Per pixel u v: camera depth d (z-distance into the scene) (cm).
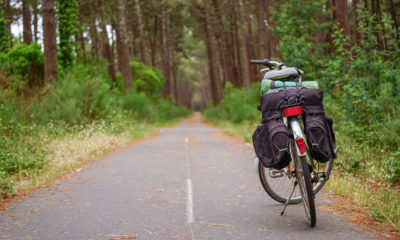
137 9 4344
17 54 1920
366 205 501
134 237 387
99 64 2978
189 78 10219
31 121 1195
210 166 847
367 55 915
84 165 874
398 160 679
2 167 702
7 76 1412
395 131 765
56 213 477
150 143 1394
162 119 3812
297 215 467
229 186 638
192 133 1995
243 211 486
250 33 3766
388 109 845
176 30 5897
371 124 829
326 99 998
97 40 4109
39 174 730
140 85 3966
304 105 410
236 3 4447
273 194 505
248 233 397
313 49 1511
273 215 467
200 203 528
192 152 1099
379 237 378
